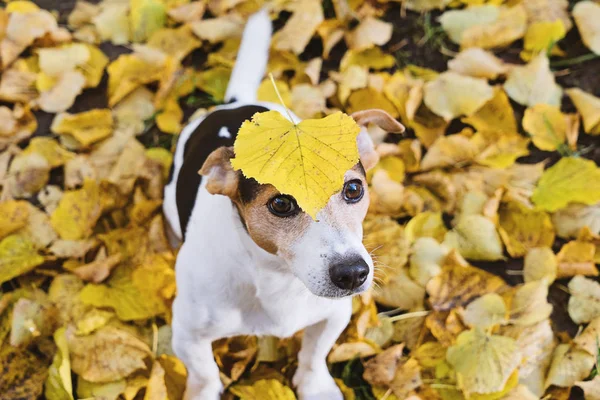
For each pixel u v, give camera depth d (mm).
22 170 3521
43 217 3350
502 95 3664
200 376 2756
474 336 2908
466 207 3369
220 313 2439
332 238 2029
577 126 3600
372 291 3131
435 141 3576
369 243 3207
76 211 3320
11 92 3811
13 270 3141
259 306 2494
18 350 2947
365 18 4062
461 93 3654
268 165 1692
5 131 3670
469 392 2811
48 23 4035
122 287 3131
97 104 3912
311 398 2850
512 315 3031
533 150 3639
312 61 3869
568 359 2881
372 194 3350
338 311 2561
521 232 3303
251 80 3270
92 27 4191
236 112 2734
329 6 4242
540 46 3943
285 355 3021
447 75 3723
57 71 3857
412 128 3715
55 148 3619
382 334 3033
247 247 2268
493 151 3541
